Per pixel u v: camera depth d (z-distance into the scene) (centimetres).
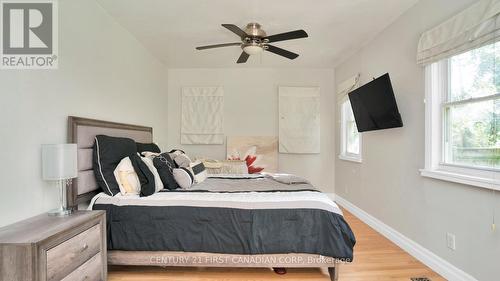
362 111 337
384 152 309
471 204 191
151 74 403
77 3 224
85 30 235
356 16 280
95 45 251
